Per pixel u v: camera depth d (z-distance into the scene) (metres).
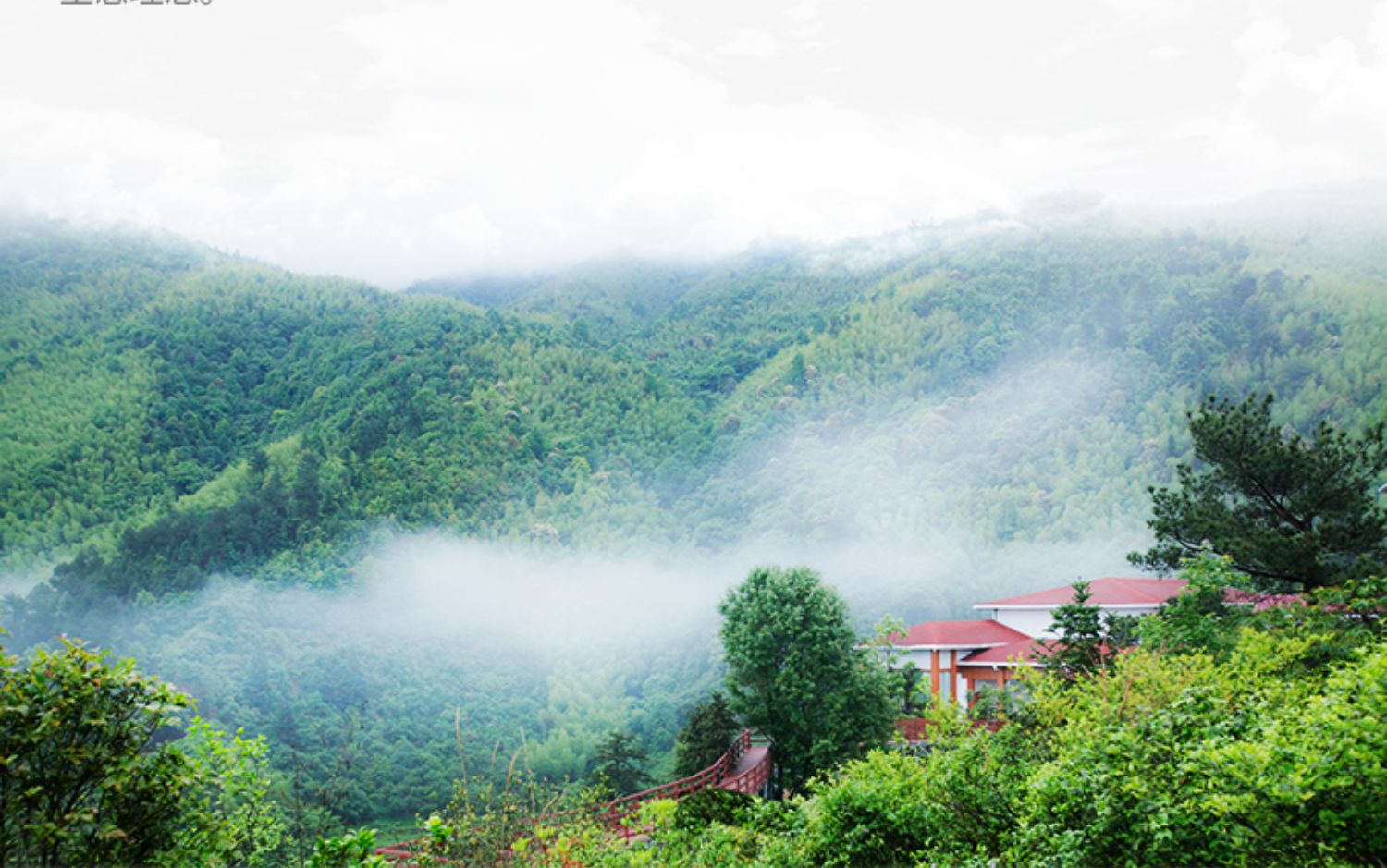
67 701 6.01
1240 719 8.36
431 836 8.33
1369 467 20.23
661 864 11.85
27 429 186.25
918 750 13.45
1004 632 36.78
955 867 9.69
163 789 6.38
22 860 5.88
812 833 11.82
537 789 9.79
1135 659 12.41
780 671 30.77
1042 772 8.77
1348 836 6.75
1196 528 21.08
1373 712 6.66
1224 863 7.09
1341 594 15.75
